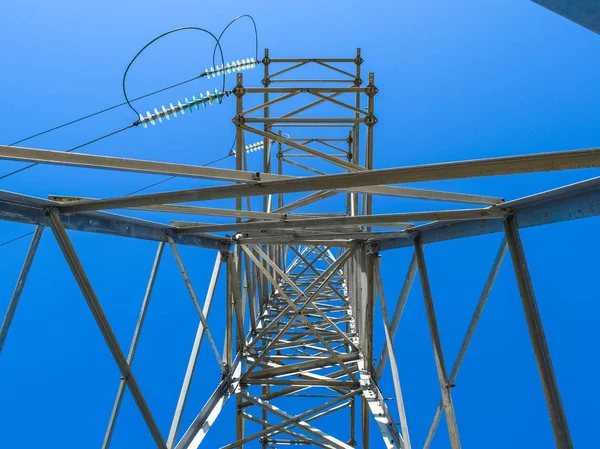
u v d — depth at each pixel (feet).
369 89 31.48
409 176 11.44
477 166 10.87
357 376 35.78
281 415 28.81
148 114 21.07
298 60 39.65
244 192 13.89
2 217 14.07
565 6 5.41
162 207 20.99
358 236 25.40
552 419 13.80
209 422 26.17
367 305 30.99
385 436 25.72
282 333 32.96
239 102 30.14
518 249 15.31
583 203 12.73
